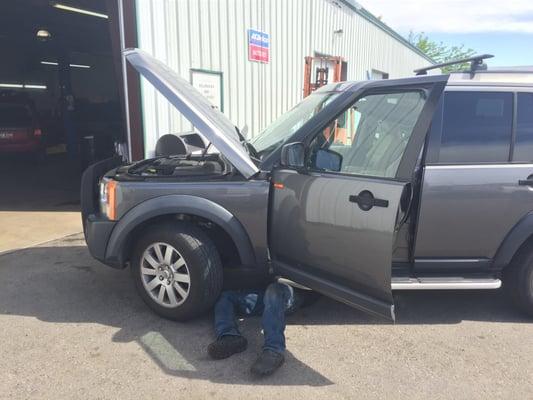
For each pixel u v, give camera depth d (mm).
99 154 11219
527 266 3619
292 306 3697
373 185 3004
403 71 21719
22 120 12016
